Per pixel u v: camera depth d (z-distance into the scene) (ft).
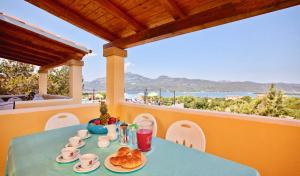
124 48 10.85
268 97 24.68
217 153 6.42
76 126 5.63
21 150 3.67
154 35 8.23
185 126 5.08
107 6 7.09
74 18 8.32
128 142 4.25
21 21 10.16
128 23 8.26
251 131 5.60
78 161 3.21
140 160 3.02
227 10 5.83
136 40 9.12
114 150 3.77
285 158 4.96
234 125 5.99
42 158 3.29
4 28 10.20
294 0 4.60
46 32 11.57
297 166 4.76
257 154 5.49
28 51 15.02
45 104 11.97
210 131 6.62
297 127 4.74
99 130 4.90
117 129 4.93
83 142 4.18
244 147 5.76
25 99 20.84
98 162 3.14
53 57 16.78
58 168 2.92
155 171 2.81
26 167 2.93
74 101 14.37
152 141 4.29
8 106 10.12
